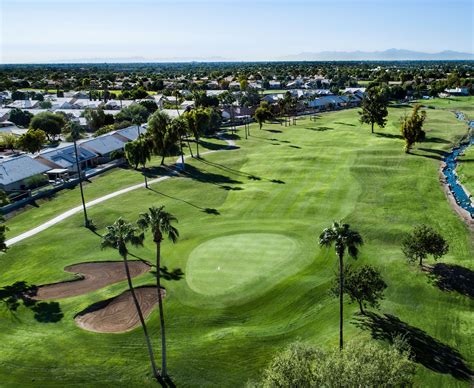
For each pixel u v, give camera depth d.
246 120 164.62
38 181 89.31
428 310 42.00
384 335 37.84
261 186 84.94
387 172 89.44
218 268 51.19
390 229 60.38
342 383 25.88
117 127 141.50
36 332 40.94
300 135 137.00
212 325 41.31
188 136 130.88
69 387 34.12
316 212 69.12
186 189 85.19
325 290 45.72
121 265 54.00
